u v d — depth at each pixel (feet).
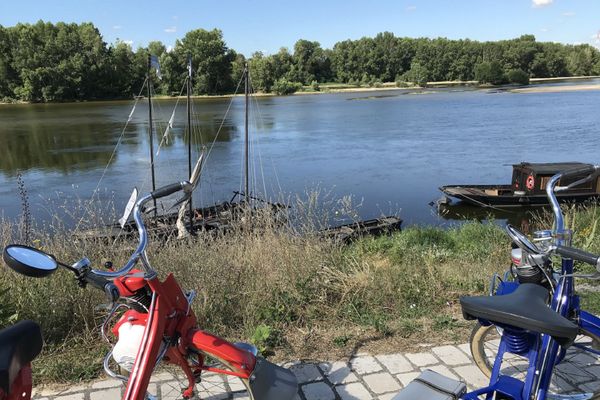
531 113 168.76
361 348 12.25
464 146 104.37
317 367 11.41
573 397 9.44
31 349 6.54
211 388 10.43
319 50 456.04
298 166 85.66
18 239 16.74
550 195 8.89
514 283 8.76
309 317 13.74
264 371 8.20
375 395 10.38
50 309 12.57
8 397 5.94
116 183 72.33
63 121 169.99
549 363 7.74
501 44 455.63
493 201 58.80
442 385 6.97
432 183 71.97
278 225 19.93
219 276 14.52
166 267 14.75
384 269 17.90
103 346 12.01
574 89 309.63
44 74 281.13
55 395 10.20
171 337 7.61
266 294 14.49
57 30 303.48
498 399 7.45
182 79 309.63
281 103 266.57
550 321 6.16
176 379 10.78
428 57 453.58
